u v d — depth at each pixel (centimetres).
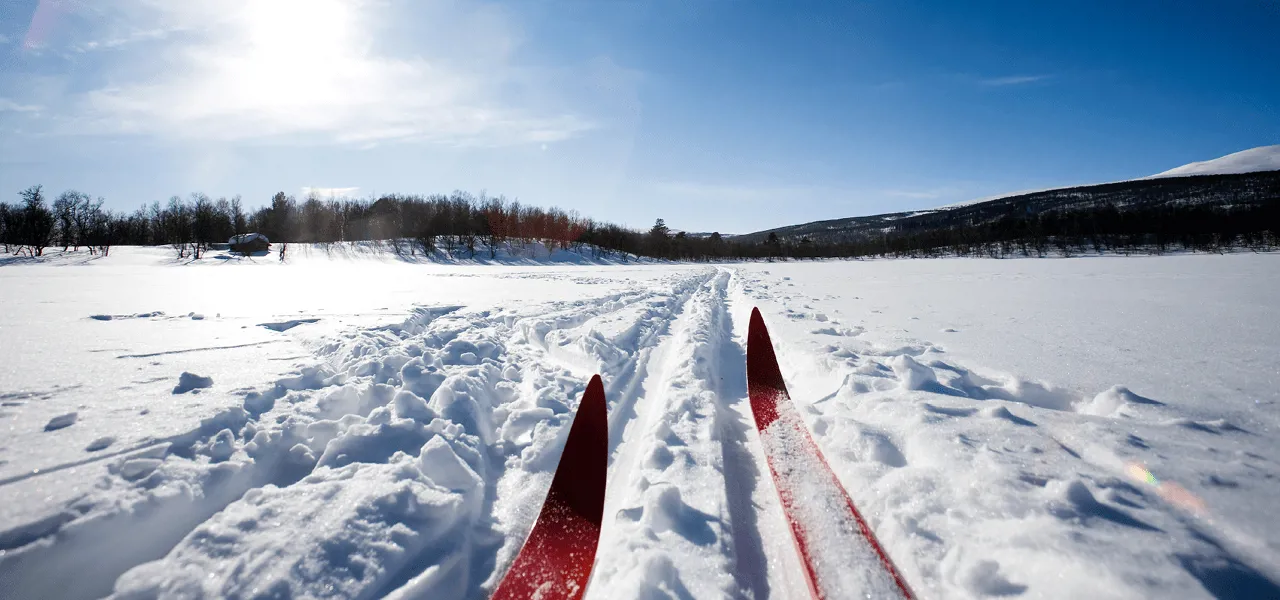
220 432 242
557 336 564
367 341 468
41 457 213
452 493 212
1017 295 1001
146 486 194
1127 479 207
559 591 169
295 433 260
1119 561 152
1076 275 1578
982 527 184
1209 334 524
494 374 412
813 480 233
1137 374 372
